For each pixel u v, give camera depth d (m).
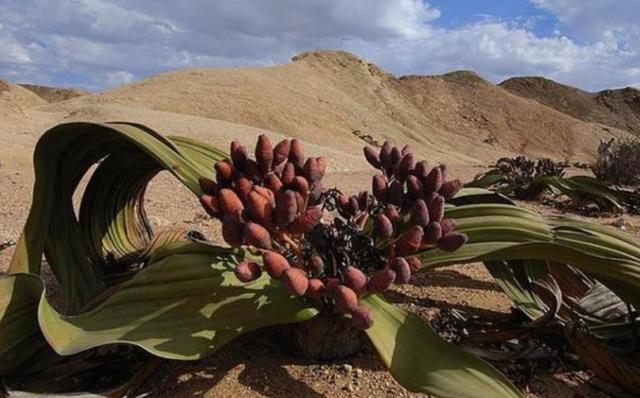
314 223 0.76
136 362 0.89
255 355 0.93
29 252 0.93
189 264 0.83
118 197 1.13
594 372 0.86
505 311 1.14
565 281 1.11
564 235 0.92
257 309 0.82
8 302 0.77
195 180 0.98
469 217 0.98
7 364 0.80
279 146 0.87
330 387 0.85
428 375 0.73
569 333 0.87
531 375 0.90
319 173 0.87
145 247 1.18
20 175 3.26
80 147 0.98
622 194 2.52
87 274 1.03
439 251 0.92
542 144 27.42
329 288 0.78
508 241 0.93
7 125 6.04
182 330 0.79
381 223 0.77
